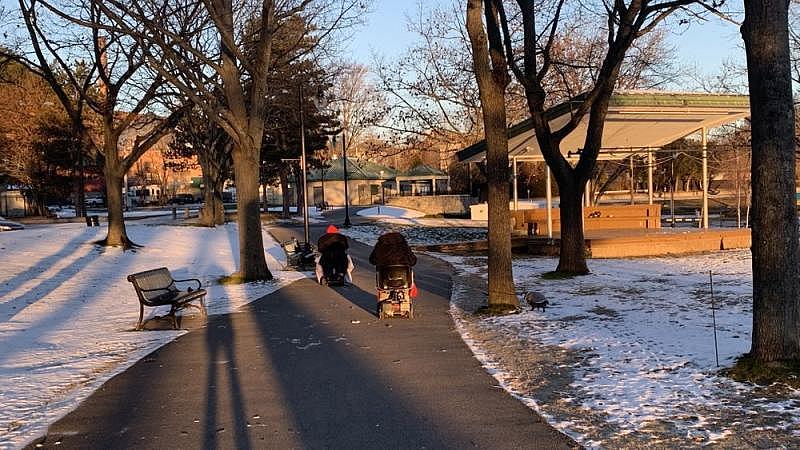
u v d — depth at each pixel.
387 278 11.86
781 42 6.57
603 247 21.91
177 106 29.50
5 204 61.94
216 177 41.69
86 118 44.94
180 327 11.73
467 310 12.65
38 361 9.06
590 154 16.83
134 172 104.38
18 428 6.20
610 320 10.64
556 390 6.95
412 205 53.66
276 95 28.09
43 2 15.83
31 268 19.27
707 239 23.48
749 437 5.29
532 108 16.73
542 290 14.53
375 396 7.01
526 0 16.44
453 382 7.45
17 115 44.50
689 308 11.30
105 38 25.34
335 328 11.12
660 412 6.01
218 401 6.98
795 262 6.76
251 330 11.20
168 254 25.41
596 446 5.31
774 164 6.63
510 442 5.50
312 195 75.56
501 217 12.27
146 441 5.82
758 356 6.86
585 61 32.16
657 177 55.22
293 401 6.91
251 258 18.45
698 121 23.84
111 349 9.91
